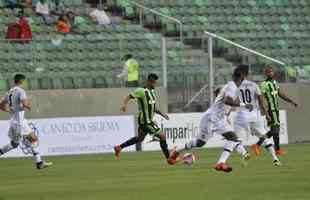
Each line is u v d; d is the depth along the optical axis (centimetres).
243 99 6850
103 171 6681
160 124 10012
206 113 6338
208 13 12838
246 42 12575
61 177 6212
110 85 10569
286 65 11906
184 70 10819
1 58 10419
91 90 10356
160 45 11306
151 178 5859
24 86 10269
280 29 12962
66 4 12112
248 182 5316
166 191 4869
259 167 6612
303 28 13125
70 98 10262
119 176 6134
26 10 11744
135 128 9956
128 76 10544
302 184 5100
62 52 10744
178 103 10700
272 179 5497
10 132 7531
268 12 13162
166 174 6178
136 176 6078
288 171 6134
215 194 4603
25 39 10606
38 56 10575
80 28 11712
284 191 4694
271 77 8206
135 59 11031
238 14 12962
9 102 7494
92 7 12238
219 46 11369
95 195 4756
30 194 4934
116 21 12094
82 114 10319
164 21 12200
